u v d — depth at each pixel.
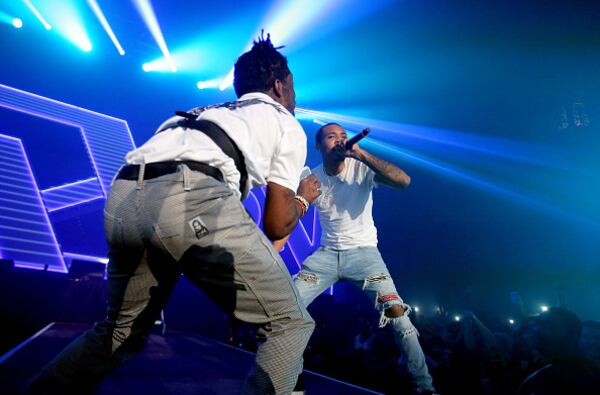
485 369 3.65
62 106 8.59
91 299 5.81
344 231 2.26
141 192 0.91
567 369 1.32
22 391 1.00
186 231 0.89
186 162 0.93
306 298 2.18
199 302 7.32
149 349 3.21
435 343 4.76
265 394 0.90
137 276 0.99
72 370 1.00
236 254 0.92
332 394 1.99
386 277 2.14
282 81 1.24
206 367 2.57
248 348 5.94
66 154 8.27
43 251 7.12
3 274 5.46
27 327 5.42
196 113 1.10
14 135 7.89
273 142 1.03
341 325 5.85
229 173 0.96
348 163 2.35
